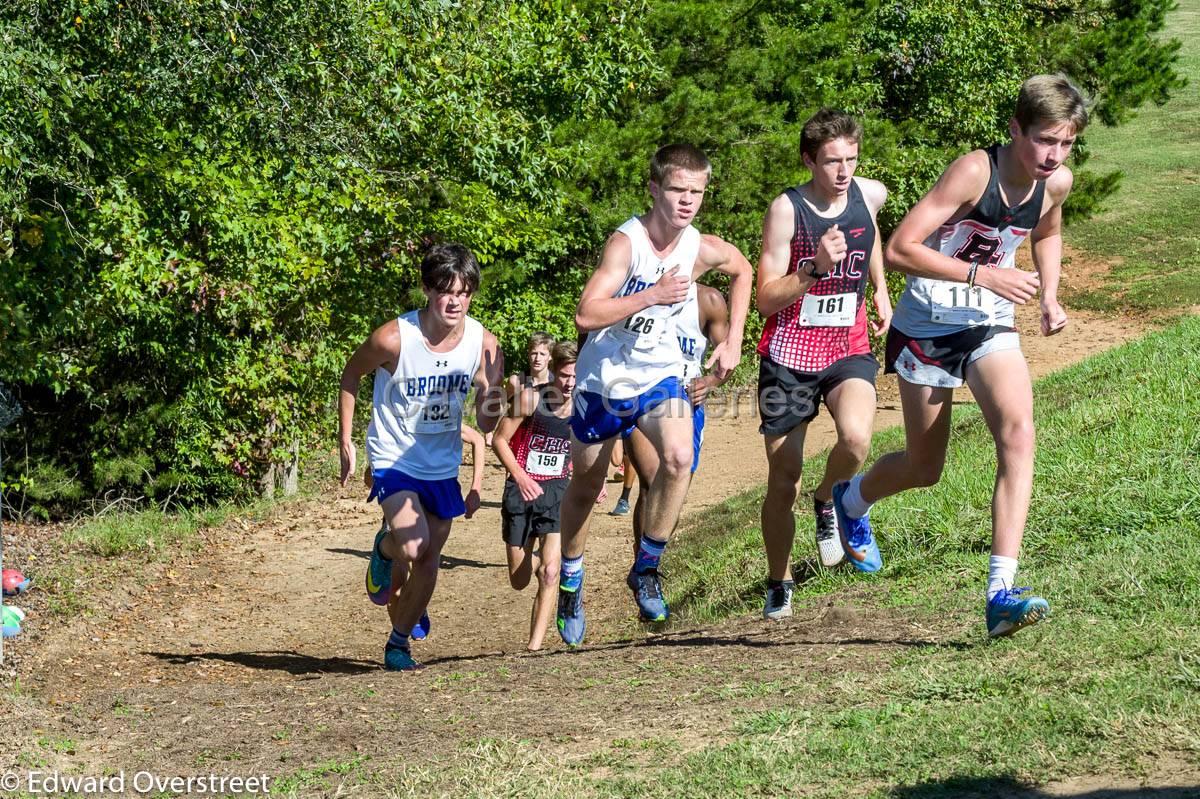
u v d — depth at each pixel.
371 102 21.92
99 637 16.86
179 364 26.69
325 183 22.06
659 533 10.08
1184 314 45.59
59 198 21.06
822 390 9.80
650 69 31.50
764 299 9.17
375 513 26.70
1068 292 51.47
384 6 21.81
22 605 18.08
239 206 23.36
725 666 9.57
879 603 11.35
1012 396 8.12
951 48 43.19
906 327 8.61
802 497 18.95
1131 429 14.35
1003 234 8.09
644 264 9.52
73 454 29.08
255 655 16.11
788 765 6.60
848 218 9.34
